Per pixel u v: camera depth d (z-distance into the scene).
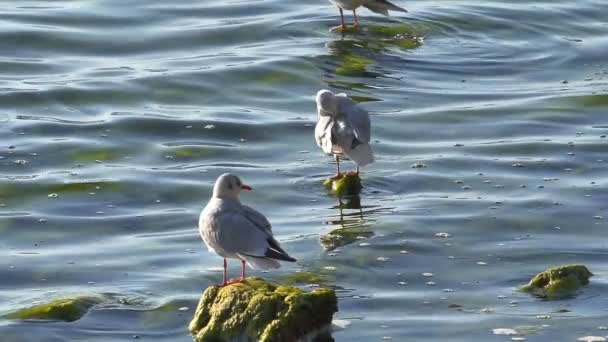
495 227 16.22
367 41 24.73
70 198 17.39
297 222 16.50
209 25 25.61
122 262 15.29
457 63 23.67
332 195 17.48
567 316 13.62
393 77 22.77
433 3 27.20
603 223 16.34
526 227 16.23
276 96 21.89
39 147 19.30
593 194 17.31
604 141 19.48
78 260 15.34
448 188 17.70
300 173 18.34
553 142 19.50
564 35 25.31
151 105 21.44
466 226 16.25
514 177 18.05
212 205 13.57
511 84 22.56
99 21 25.75
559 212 16.69
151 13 26.30
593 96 21.56
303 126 20.38
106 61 23.70
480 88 22.28
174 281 14.66
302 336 12.96
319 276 14.71
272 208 17.06
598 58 24.00
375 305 13.95
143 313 13.83
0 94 21.53
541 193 17.39
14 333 13.32
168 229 16.44
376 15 26.30
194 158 19.02
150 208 17.14
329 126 17.38
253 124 20.38
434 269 14.97
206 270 14.98
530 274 14.81
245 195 17.48
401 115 20.77
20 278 14.83
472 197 17.28
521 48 24.56
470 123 20.47
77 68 23.25
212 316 13.22
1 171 18.31
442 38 25.06
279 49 24.22
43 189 17.66
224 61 23.52
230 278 14.66
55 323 13.56
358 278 14.70
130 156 19.11
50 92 21.73
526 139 19.69
